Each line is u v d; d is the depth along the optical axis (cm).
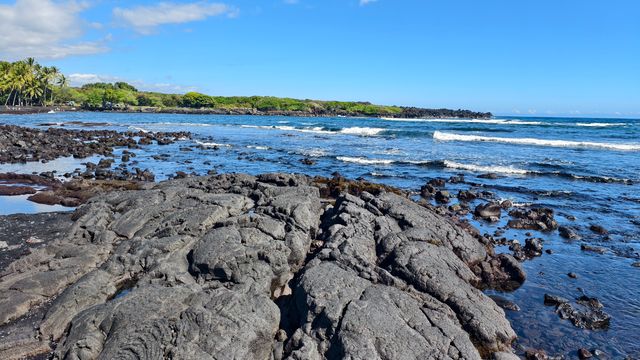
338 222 1872
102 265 1630
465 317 1314
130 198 2300
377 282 1440
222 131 8962
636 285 1730
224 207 1984
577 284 1739
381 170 4166
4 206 2681
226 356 1084
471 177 3878
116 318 1220
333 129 9206
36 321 1368
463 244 1789
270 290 1512
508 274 1773
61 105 17462
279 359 1175
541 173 4009
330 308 1234
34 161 4375
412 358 1088
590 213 2741
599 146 6125
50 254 1741
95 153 5012
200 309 1198
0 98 15425
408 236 1738
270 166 4350
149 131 8431
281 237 1722
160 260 1595
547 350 1304
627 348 1316
